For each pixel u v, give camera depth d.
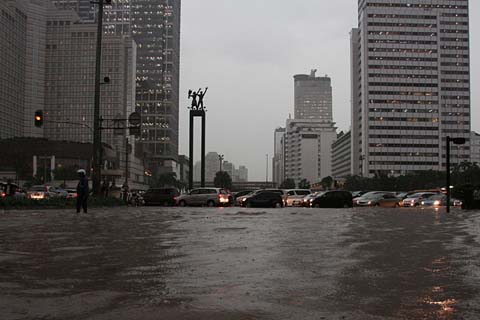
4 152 125.12
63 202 30.47
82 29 164.12
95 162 35.56
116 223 17.00
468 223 18.23
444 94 169.62
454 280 7.14
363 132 171.25
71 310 5.42
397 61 168.75
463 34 170.50
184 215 23.12
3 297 6.03
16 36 155.38
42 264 8.40
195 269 7.96
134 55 173.50
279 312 5.36
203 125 63.31
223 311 5.38
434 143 167.88
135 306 5.59
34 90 162.50
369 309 5.50
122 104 161.50
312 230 14.86
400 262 8.72
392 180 129.12
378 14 169.12
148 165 184.88
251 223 17.72
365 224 17.59
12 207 27.05
